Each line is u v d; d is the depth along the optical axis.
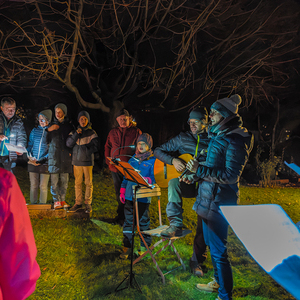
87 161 5.05
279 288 3.03
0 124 4.80
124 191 3.74
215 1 9.62
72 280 3.04
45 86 12.01
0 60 9.84
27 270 0.97
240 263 3.70
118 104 11.68
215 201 2.52
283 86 13.63
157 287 2.95
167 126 14.86
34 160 4.94
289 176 13.10
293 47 11.61
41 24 9.34
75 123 13.05
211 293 2.85
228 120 2.51
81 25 9.39
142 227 3.56
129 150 4.69
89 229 4.59
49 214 4.94
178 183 3.22
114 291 2.84
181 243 4.19
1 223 0.90
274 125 14.38
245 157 2.43
